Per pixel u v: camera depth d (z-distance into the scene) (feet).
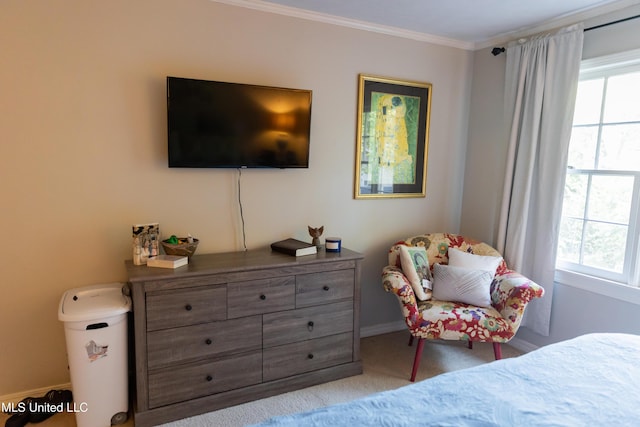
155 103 7.93
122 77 7.62
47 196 7.33
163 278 6.77
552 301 9.48
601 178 8.80
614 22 8.21
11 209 7.11
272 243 9.18
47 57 7.06
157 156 8.07
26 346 7.49
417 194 11.14
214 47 8.29
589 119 9.07
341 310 8.58
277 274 7.79
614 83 8.57
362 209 10.46
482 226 11.27
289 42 9.00
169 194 8.26
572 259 9.43
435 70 10.94
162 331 6.90
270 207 9.30
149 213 8.13
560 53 8.94
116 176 7.79
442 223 11.74
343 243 10.32
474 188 11.50
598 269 8.79
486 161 11.10
